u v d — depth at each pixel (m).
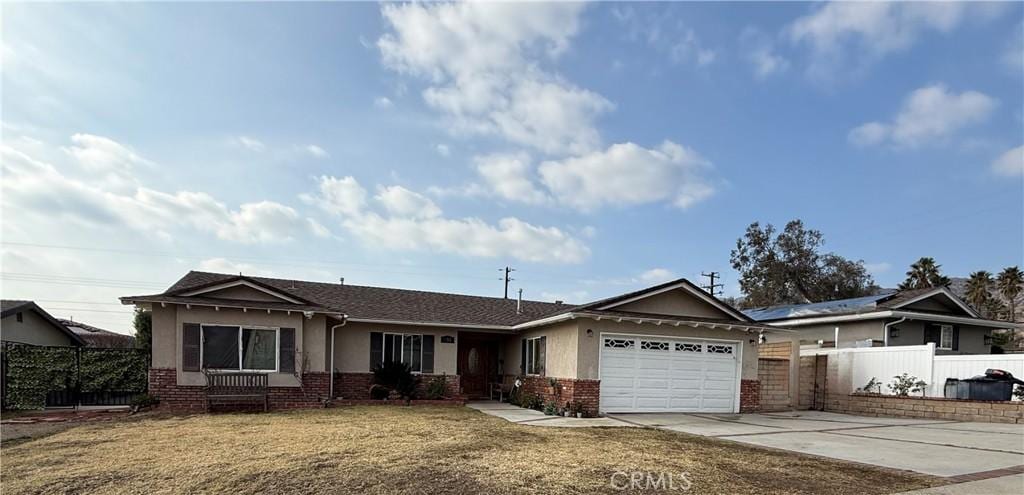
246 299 15.30
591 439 9.79
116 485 6.26
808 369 17.66
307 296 19.05
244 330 15.03
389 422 11.79
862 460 8.12
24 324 21.28
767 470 7.30
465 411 14.87
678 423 12.85
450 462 7.43
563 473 6.88
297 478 6.50
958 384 14.41
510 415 14.04
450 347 19.00
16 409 15.15
